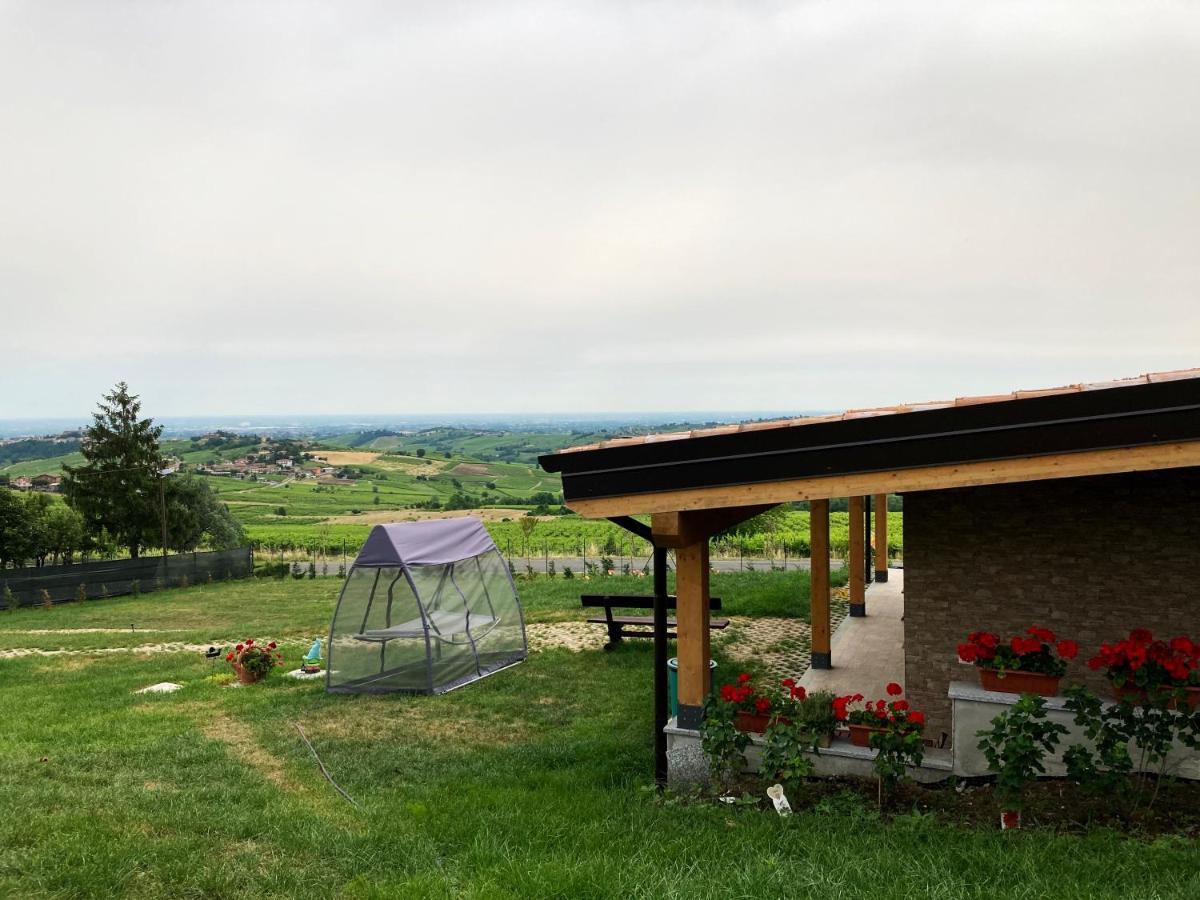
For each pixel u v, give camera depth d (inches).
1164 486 271.6
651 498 252.8
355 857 222.7
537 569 1408.7
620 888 187.0
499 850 221.9
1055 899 170.7
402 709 428.5
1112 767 219.9
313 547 2017.7
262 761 343.0
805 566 1274.6
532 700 438.6
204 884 203.3
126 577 1210.6
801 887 183.0
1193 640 267.0
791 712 265.3
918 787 259.1
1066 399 205.2
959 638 298.7
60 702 494.0
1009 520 291.3
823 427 230.1
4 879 202.8
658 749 289.3
